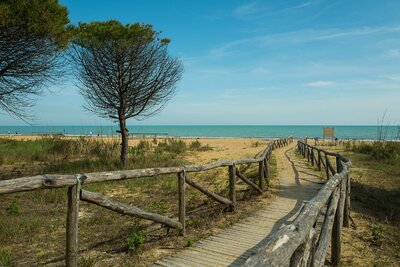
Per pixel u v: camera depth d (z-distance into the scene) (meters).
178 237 6.31
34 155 18.48
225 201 7.95
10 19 9.48
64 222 7.25
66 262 3.96
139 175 5.30
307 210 3.19
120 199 9.78
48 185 3.65
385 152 20.48
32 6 9.87
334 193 5.20
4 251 5.28
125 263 5.07
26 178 3.50
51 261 5.14
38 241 6.07
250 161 9.42
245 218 7.73
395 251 6.15
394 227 7.54
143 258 5.30
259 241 6.12
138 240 5.54
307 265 3.05
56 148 19.92
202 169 7.02
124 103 15.54
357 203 9.73
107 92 15.42
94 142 21.44
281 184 12.45
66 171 13.62
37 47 10.95
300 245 2.69
